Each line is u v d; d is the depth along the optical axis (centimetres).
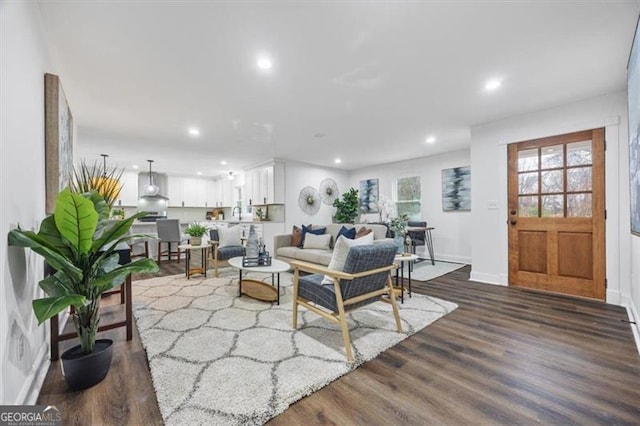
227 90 280
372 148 532
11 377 125
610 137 295
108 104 310
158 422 129
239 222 632
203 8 170
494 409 139
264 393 150
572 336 220
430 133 432
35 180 167
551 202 336
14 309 130
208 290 353
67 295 133
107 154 550
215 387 154
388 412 137
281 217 638
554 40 204
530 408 140
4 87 120
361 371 173
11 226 127
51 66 220
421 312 272
